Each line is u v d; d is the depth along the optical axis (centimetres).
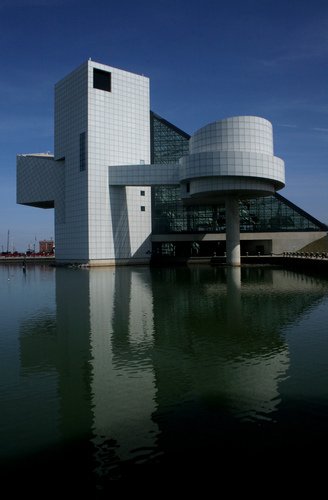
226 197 6769
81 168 7475
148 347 1812
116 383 1385
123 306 2878
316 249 8575
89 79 7281
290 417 1102
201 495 791
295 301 2939
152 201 8894
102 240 7475
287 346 1786
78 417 1127
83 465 896
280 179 6347
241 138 6062
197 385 1352
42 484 836
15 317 2544
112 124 7519
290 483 820
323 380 1371
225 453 931
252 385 1339
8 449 968
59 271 6775
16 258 10575
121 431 1045
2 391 1325
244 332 2048
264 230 8706
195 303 2947
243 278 4762
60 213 8181
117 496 793
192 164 6231
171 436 1014
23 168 8981
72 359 1656
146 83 7969
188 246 9369
